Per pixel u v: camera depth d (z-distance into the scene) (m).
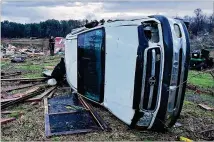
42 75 11.48
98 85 5.77
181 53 4.86
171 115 5.05
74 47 6.89
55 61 17.55
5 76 11.23
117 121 5.83
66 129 5.32
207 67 17.66
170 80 4.71
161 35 4.68
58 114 6.22
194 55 17.62
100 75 5.67
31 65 15.28
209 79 13.26
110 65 5.39
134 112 4.90
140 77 4.75
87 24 6.40
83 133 5.15
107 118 6.01
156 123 4.96
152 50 4.70
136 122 5.01
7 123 5.59
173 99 4.90
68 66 7.44
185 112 6.88
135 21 4.95
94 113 6.21
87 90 6.23
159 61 4.71
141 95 4.79
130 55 4.90
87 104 6.90
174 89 4.83
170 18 4.96
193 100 8.45
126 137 5.02
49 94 8.20
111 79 5.38
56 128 5.36
